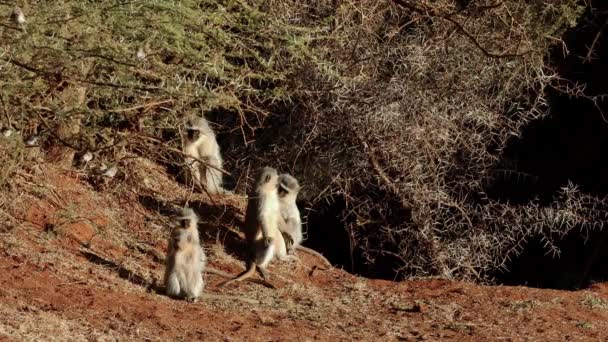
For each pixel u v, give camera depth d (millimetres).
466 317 17172
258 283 18500
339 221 26953
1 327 12148
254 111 21328
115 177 20734
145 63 15570
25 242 16188
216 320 15102
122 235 18703
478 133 25484
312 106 24781
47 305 13867
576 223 25531
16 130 15305
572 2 25609
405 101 24594
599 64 28453
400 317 17016
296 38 19516
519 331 16406
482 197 26203
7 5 13305
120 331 13383
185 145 22000
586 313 17875
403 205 24828
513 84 25328
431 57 24969
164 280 16188
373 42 24766
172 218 17906
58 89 15625
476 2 24547
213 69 15852
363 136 24719
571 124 29562
